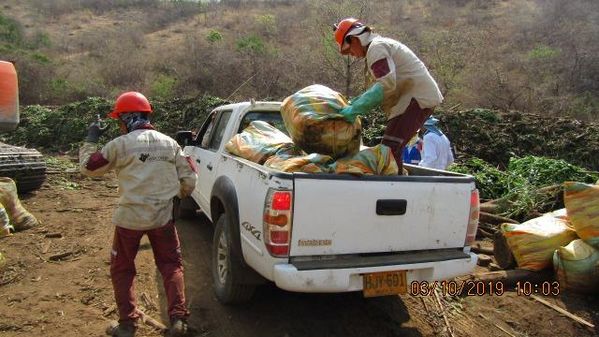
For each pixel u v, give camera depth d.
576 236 4.82
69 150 13.16
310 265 3.14
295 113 3.63
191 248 5.46
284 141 4.21
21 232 5.78
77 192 8.10
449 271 3.51
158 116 13.94
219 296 4.10
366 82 4.11
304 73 17.86
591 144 10.45
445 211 3.57
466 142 10.84
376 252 3.38
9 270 4.69
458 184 3.63
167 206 3.58
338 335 3.74
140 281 4.53
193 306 4.08
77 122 13.71
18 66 19.50
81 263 4.91
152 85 19.81
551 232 4.80
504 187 7.53
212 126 5.57
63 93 19.38
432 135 6.19
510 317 4.21
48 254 5.12
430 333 3.89
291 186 3.11
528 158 8.08
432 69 17.17
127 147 3.47
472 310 4.31
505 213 6.62
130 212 3.46
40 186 7.93
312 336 3.71
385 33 19.30
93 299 4.18
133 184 3.46
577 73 17.53
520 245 4.86
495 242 5.26
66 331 3.67
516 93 15.65
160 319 3.91
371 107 3.58
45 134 13.69
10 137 13.80
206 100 13.96
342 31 4.06
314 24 19.73
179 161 3.70
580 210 4.57
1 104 5.76
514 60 19.23
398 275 3.36
